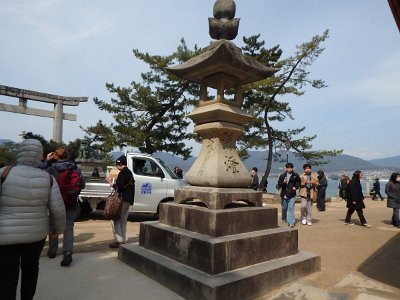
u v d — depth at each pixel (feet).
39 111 69.87
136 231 26.50
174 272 12.48
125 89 52.49
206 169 15.94
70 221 15.55
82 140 54.95
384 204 59.57
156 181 31.89
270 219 15.71
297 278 14.24
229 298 11.09
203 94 17.70
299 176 29.99
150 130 55.83
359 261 17.78
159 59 53.93
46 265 15.39
